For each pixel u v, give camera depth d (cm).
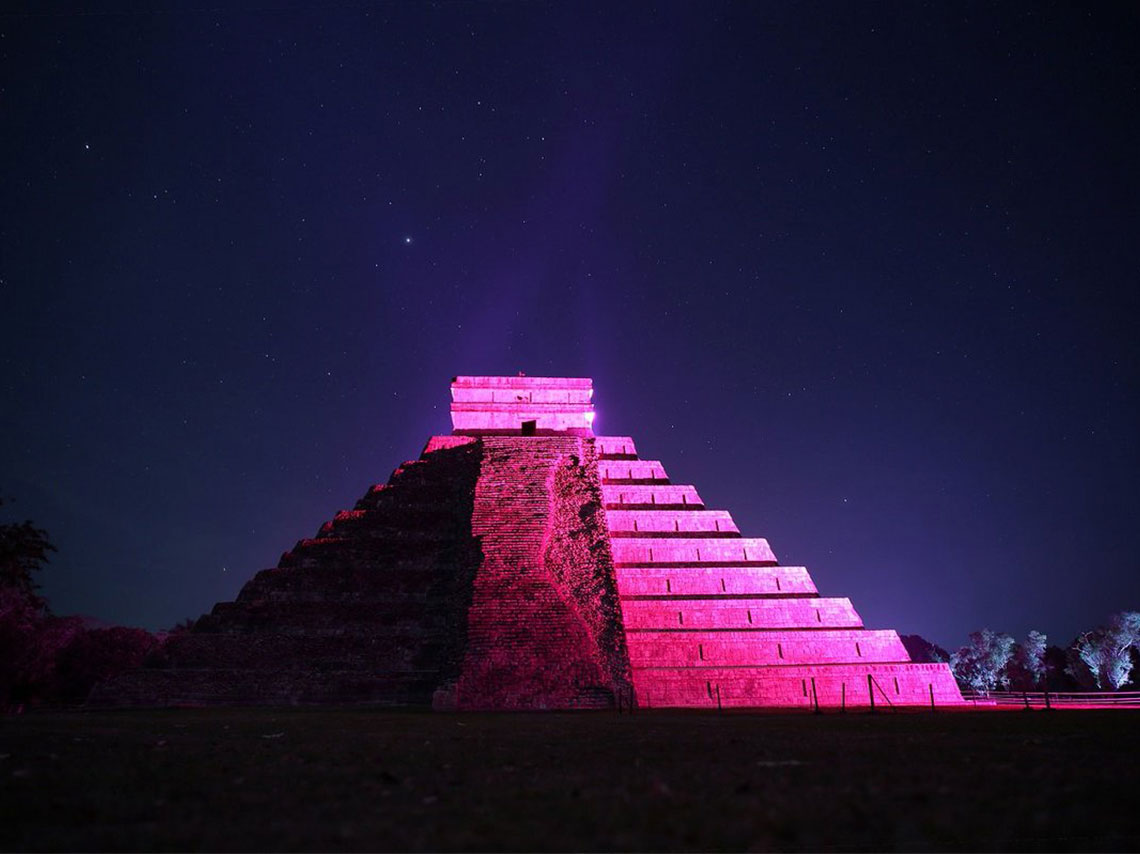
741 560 5562
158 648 4653
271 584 5181
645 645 4694
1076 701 4941
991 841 726
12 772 1223
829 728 2234
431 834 756
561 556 5056
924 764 1216
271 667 4528
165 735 2064
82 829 795
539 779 1113
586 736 1977
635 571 5266
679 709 3931
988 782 1013
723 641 4772
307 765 1326
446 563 5331
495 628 4328
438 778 1138
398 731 2220
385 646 4669
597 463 5984
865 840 730
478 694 3950
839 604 5122
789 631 4941
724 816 818
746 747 1577
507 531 5097
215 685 4356
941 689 4525
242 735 2062
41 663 5669
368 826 795
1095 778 1042
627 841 729
